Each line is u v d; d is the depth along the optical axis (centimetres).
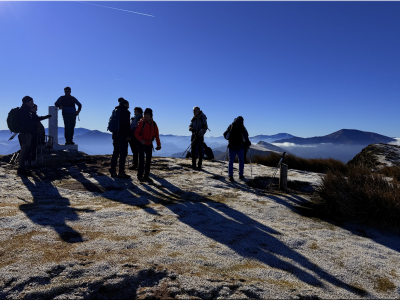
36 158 824
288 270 270
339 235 385
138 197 546
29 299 194
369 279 261
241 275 248
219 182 710
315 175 852
